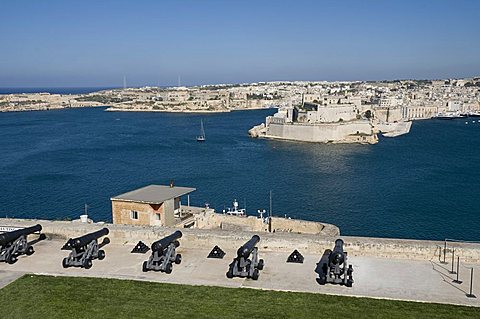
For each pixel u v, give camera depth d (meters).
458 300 14.20
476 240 62.22
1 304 14.20
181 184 95.94
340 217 73.62
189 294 14.77
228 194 88.19
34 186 90.81
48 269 17.25
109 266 17.52
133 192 36.28
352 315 13.23
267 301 14.20
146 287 15.37
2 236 17.95
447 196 86.94
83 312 13.59
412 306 13.77
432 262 17.44
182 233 19.47
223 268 17.12
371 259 17.78
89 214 70.44
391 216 74.06
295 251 17.92
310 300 14.24
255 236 18.39
